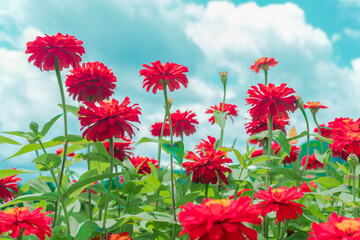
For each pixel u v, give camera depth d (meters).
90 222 0.83
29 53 0.92
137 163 1.18
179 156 0.82
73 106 0.91
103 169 0.99
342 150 0.98
